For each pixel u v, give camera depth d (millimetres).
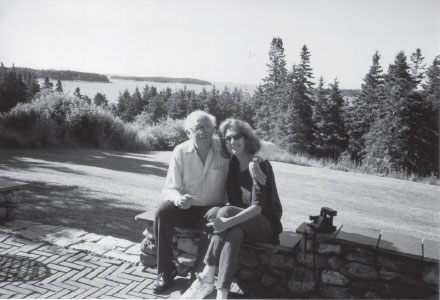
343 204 11062
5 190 4918
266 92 61969
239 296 3305
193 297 3049
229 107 83438
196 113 3541
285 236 3541
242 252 3447
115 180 11180
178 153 3562
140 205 7875
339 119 55344
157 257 3408
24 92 46250
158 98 93062
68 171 12062
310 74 54594
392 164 41500
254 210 3123
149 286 3438
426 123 42594
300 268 3316
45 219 5828
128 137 24500
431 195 14242
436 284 2914
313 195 12141
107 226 5820
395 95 43125
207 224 3117
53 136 20484
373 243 3074
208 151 3578
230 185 3484
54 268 3693
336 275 3195
